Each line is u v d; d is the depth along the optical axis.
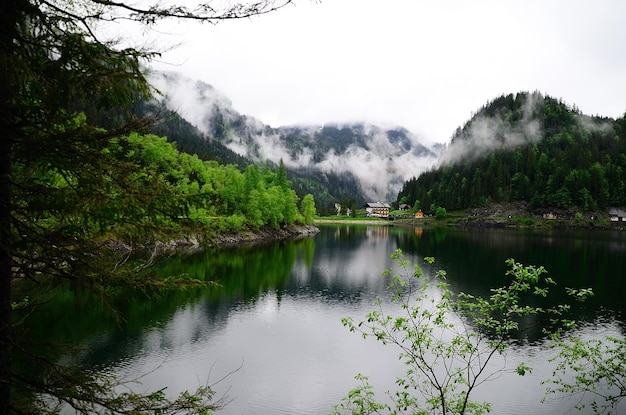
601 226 140.00
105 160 4.84
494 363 22.95
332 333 27.98
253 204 85.50
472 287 41.16
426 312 10.57
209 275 44.50
